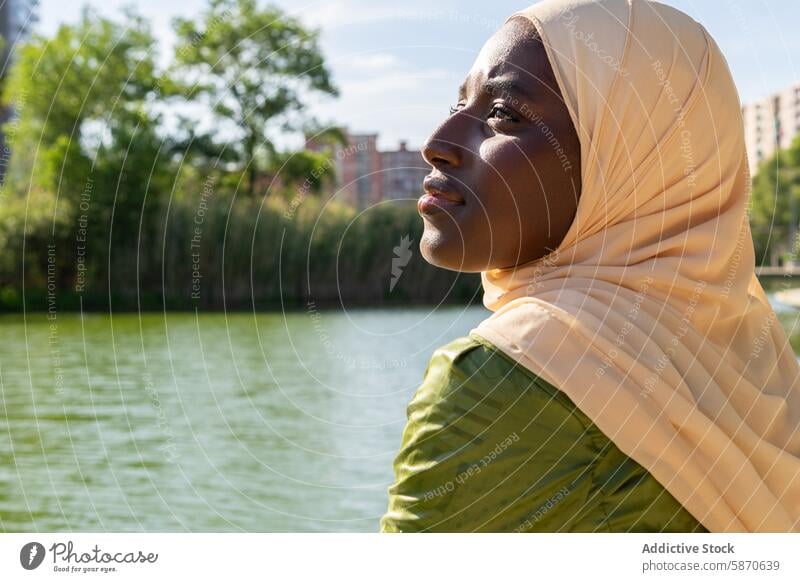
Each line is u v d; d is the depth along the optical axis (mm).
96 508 3434
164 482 3885
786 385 965
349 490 3924
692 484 815
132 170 12633
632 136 858
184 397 6180
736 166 929
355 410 5785
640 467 806
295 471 4227
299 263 10195
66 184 12773
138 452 4242
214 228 11438
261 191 12281
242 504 3627
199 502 3635
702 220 899
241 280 11234
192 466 4223
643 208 876
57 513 3348
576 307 813
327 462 4441
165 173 12648
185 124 12680
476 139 870
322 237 9156
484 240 862
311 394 6348
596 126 844
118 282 12328
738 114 941
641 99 857
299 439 4945
